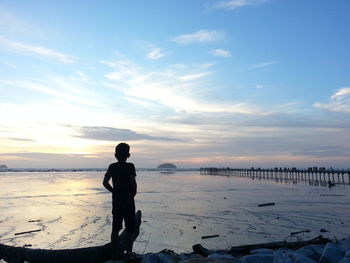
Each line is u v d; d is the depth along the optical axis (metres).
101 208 32.47
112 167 6.75
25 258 7.37
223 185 72.00
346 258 6.00
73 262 7.05
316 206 33.53
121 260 6.82
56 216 27.39
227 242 17.73
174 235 19.41
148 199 40.44
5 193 50.84
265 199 40.97
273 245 8.73
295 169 90.88
